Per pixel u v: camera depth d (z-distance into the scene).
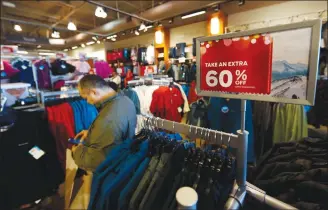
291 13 3.62
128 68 6.19
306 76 0.56
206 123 2.23
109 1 4.68
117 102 1.31
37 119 1.77
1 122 1.58
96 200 0.92
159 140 0.96
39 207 1.73
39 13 5.27
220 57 0.72
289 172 0.84
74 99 2.26
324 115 2.45
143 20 4.39
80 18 6.07
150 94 2.69
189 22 5.16
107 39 7.00
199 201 0.68
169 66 4.85
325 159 0.88
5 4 4.30
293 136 2.06
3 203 1.57
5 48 3.61
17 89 2.63
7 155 1.57
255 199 0.70
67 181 1.18
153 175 0.84
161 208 0.78
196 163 0.77
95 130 1.24
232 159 0.76
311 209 0.67
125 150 1.01
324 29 2.76
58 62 3.23
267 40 0.61
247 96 0.67
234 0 3.50
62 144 1.91
